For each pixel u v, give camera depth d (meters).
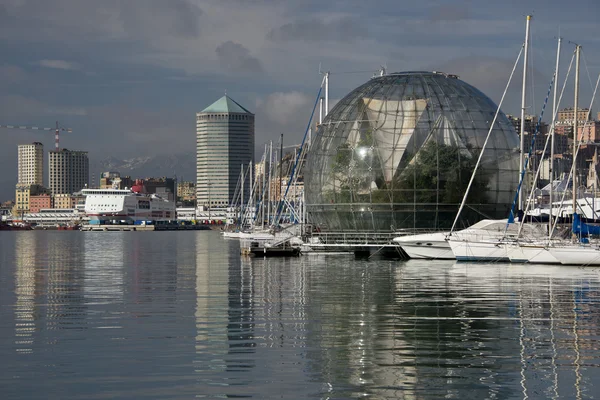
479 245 63.66
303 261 68.69
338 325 29.64
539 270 55.09
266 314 32.66
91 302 37.47
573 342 26.19
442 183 75.12
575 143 64.44
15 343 26.28
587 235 64.56
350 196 76.62
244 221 195.00
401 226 76.00
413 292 40.72
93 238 190.25
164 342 26.34
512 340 26.58
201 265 65.38
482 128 77.06
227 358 23.86
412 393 20.08
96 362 23.36
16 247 120.44
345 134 77.75
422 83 78.56
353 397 19.75
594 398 19.61
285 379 21.39
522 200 80.06
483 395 19.89
